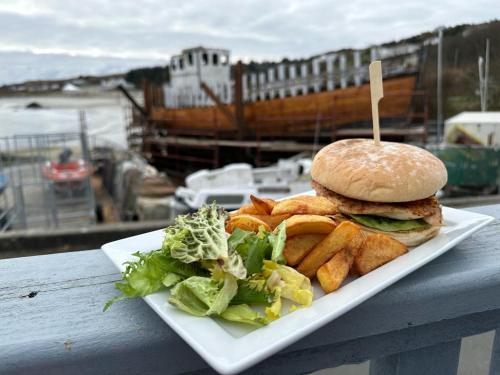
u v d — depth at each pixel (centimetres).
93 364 17
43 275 23
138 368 17
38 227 197
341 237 22
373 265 23
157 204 261
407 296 21
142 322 18
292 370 20
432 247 26
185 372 18
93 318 19
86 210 219
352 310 20
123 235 103
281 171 229
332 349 20
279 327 17
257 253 20
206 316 17
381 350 21
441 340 23
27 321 18
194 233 20
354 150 32
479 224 30
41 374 17
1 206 186
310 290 20
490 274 23
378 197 28
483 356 44
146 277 19
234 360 14
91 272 24
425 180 29
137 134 544
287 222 22
